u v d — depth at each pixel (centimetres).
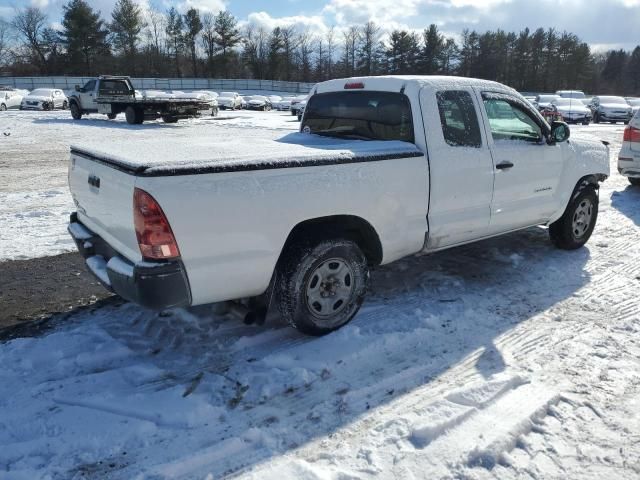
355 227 397
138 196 303
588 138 617
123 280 327
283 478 257
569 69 8550
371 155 386
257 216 336
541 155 521
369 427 299
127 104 2344
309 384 339
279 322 420
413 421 297
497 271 538
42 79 5678
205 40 7944
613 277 525
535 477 262
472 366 362
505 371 352
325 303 389
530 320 430
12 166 1191
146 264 311
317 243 371
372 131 461
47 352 371
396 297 470
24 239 642
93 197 375
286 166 345
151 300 316
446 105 441
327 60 8312
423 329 409
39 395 323
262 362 362
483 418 301
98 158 354
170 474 264
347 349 377
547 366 360
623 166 955
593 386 337
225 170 322
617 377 347
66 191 927
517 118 509
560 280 516
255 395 327
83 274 531
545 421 302
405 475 261
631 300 470
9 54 7650
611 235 677
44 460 272
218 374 348
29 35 7425
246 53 8062
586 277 525
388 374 352
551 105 3098
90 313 441
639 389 334
